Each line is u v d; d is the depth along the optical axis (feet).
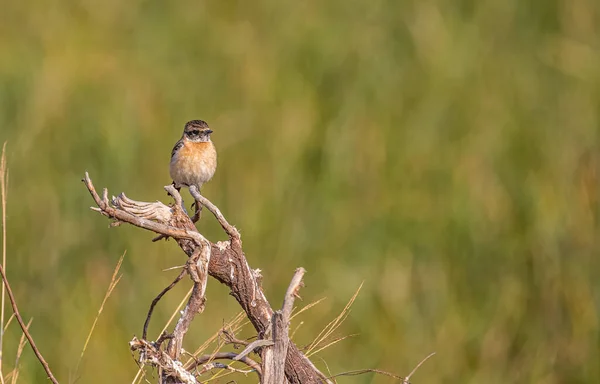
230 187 42.34
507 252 40.40
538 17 50.47
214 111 46.70
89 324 35.78
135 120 44.42
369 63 47.83
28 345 34.27
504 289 39.40
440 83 46.60
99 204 20.08
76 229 39.60
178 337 20.66
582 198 41.88
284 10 52.49
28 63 46.78
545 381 37.45
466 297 39.42
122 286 37.73
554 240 40.45
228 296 36.76
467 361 37.63
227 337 21.89
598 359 37.99
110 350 35.06
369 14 51.13
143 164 43.21
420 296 38.88
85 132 43.27
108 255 38.81
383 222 41.04
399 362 36.68
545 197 41.50
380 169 43.11
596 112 45.47
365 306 38.19
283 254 39.96
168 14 52.70
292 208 41.60
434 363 36.94
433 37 48.67
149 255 38.91
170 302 36.70
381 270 39.47
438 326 38.06
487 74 47.70
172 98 46.85
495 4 50.67
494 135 44.19
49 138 42.98
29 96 44.83
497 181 42.73
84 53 48.78
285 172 42.91
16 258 38.55
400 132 44.60
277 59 49.24
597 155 43.42
